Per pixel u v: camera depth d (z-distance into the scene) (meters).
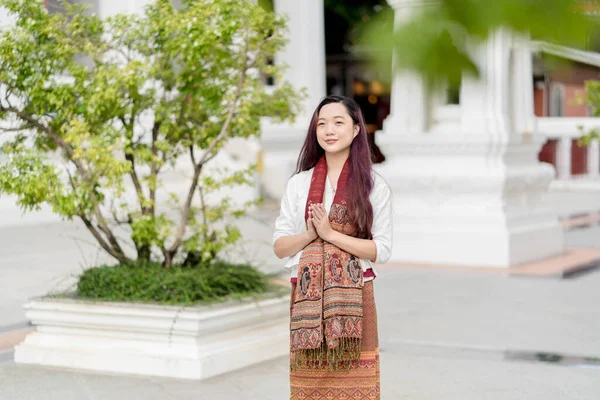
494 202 11.68
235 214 7.36
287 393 5.77
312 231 4.11
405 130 12.14
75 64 6.78
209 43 6.39
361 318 4.05
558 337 7.49
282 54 23.30
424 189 12.04
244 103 6.96
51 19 6.65
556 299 9.27
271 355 6.65
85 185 6.50
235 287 6.76
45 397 5.70
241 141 20.70
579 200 22.36
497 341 7.35
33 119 6.80
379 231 4.21
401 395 5.80
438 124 12.12
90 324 6.41
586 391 5.88
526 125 12.34
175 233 7.28
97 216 6.78
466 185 11.70
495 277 10.74
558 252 12.81
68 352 6.44
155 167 7.18
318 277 4.07
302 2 23.25
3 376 6.20
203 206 7.18
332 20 25.77
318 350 4.05
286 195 4.30
